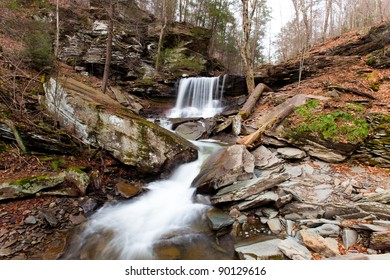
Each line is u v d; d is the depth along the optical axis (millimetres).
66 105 6898
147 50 17766
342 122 6516
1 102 6438
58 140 6152
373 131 6113
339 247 3596
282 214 4691
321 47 17312
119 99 12039
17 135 5613
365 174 5539
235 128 8945
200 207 5289
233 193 5215
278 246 3779
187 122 10773
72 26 15312
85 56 14055
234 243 4195
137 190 5891
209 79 14523
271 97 10703
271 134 7461
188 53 19344
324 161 6301
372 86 8922
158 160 6520
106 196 5605
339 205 4430
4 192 4566
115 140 6551
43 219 4492
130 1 15789
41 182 5016
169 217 5098
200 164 6887
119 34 15461
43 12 14859
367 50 12305
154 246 4223
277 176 5477
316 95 8953
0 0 12305
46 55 9602
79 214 4887
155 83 14586
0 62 8367
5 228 4094
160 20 19969
